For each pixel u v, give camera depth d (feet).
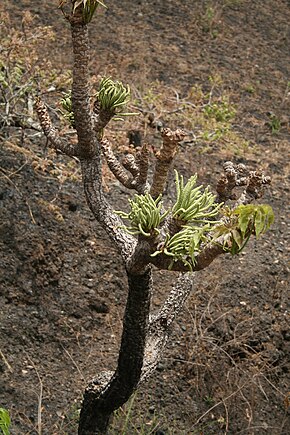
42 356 10.30
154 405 10.26
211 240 5.23
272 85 19.40
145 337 6.75
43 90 13.43
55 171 12.17
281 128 17.69
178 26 20.76
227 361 11.12
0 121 12.60
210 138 15.74
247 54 20.56
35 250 11.03
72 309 10.93
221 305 11.82
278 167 15.83
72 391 9.94
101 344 10.77
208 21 21.15
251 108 18.17
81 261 11.52
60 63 16.71
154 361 7.33
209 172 14.75
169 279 11.95
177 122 15.89
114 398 7.25
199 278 12.12
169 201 13.42
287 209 14.47
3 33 16.48
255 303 12.04
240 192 14.05
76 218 12.02
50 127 6.60
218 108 16.79
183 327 11.28
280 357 11.56
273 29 22.43
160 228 5.76
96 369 10.36
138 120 15.20
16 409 9.46
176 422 10.19
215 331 11.42
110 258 11.71
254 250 13.07
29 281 10.79
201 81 18.44
